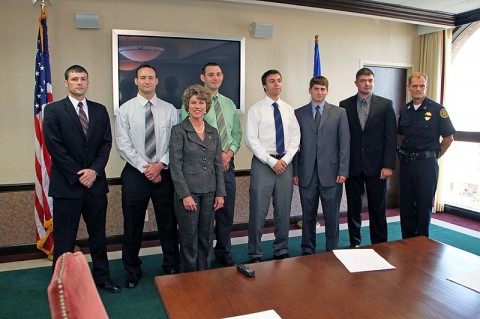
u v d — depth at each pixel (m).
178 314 1.23
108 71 3.63
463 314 1.22
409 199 3.32
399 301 1.31
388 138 3.22
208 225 2.70
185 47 3.81
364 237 3.92
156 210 2.91
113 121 3.69
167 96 3.79
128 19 3.63
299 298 1.33
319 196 3.23
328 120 3.07
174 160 2.55
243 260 3.32
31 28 3.39
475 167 4.69
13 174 3.47
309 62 4.37
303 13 4.29
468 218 4.66
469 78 4.68
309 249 3.28
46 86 3.24
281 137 2.98
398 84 4.99
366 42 4.65
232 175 3.10
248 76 4.12
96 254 2.73
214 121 3.01
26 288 2.80
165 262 3.02
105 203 2.71
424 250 1.81
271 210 4.36
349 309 1.25
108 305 2.52
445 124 3.13
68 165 2.48
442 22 4.51
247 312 1.24
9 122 3.41
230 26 3.99
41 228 3.34
